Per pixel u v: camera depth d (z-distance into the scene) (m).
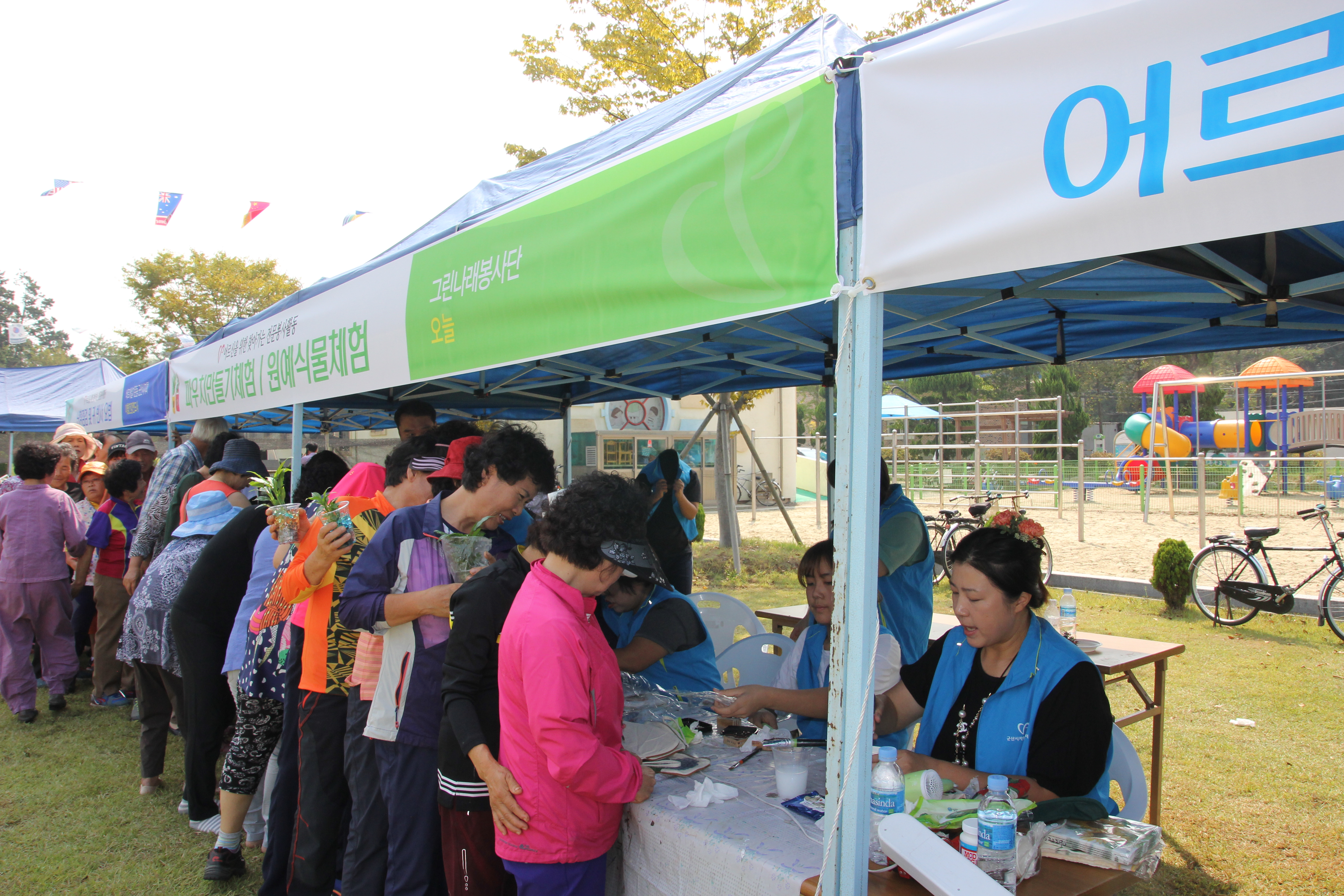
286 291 20.95
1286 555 10.96
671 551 6.07
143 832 3.95
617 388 6.61
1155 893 3.20
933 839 1.60
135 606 4.21
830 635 2.97
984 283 2.98
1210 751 4.62
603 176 2.11
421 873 2.46
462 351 2.65
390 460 3.06
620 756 2.01
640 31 9.88
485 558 2.37
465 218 3.48
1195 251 2.20
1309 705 5.35
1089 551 12.06
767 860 1.82
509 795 1.95
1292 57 1.06
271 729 3.46
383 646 2.52
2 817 4.11
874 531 1.57
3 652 5.54
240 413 4.60
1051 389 36.28
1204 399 35.19
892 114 1.46
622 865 2.28
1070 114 1.26
